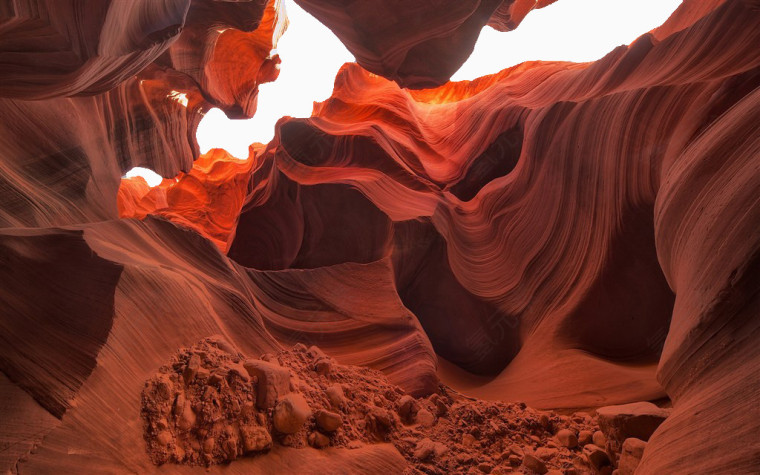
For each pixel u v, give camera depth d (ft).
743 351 6.91
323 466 9.30
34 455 6.10
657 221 12.09
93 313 8.02
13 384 6.71
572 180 18.40
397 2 15.07
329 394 11.10
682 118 14.20
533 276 19.03
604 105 17.52
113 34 8.71
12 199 12.98
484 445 11.86
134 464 7.22
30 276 7.84
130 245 10.88
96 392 7.29
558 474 10.03
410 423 12.39
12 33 7.06
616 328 16.78
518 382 16.43
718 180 9.48
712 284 7.84
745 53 13.78
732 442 6.17
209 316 11.07
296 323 14.85
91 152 17.67
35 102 14.93
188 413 8.34
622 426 9.87
